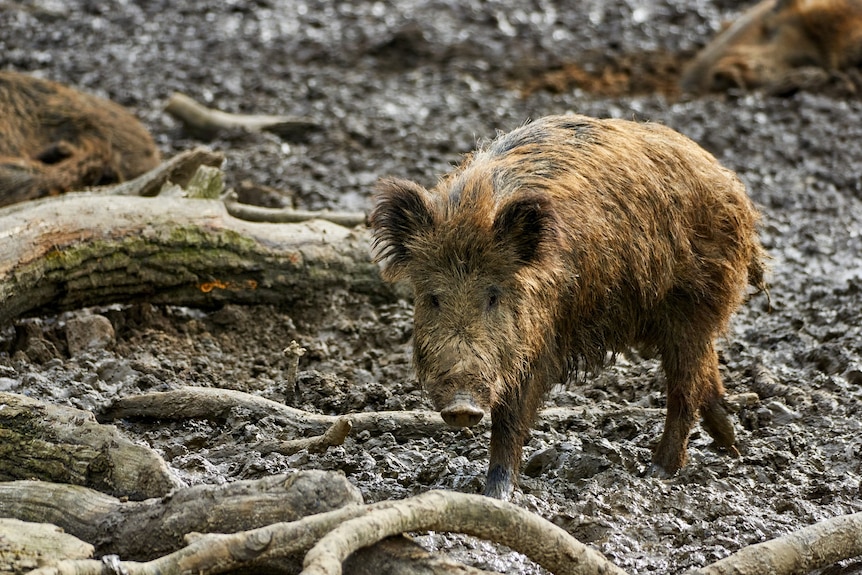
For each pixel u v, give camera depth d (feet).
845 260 67.72
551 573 30.76
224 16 119.96
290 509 28.32
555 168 38.81
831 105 94.68
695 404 41.57
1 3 117.19
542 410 44.39
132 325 53.57
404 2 127.95
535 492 38.11
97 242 51.08
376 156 82.38
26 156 70.44
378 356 52.37
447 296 35.40
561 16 125.59
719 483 39.34
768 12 108.47
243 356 52.19
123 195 58.85
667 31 123.54
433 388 34.65
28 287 49.16
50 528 28.58
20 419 34.24
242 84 99.91
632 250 39.60
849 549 32.17
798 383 49.19
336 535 25.48
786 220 74.38
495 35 118.52
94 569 25.84
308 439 39.75
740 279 43.34
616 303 40.16
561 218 37.22
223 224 54.39
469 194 37.06
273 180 76.48
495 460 37.29
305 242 56.08
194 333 53.98
